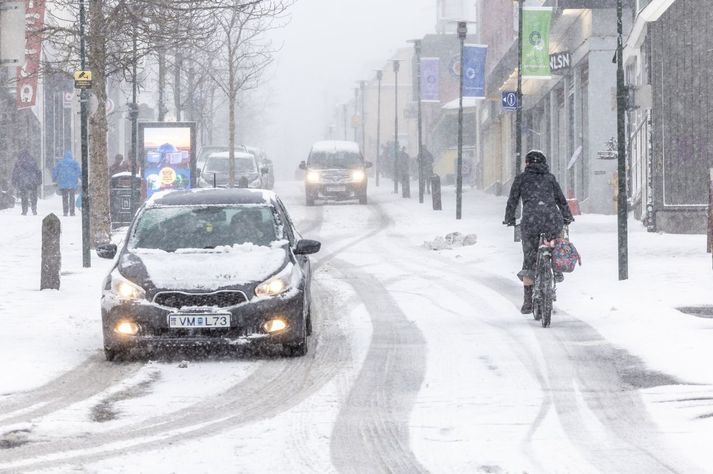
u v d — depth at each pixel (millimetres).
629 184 77562
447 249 61438
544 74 77750
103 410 21609
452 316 34656
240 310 26750
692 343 27922
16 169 88312
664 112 65375
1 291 41062
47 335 30875
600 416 20562
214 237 29438
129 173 81000
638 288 39469
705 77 65125
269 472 16922
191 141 75625
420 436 19156
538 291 32969
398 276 47375
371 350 28469
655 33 65438
